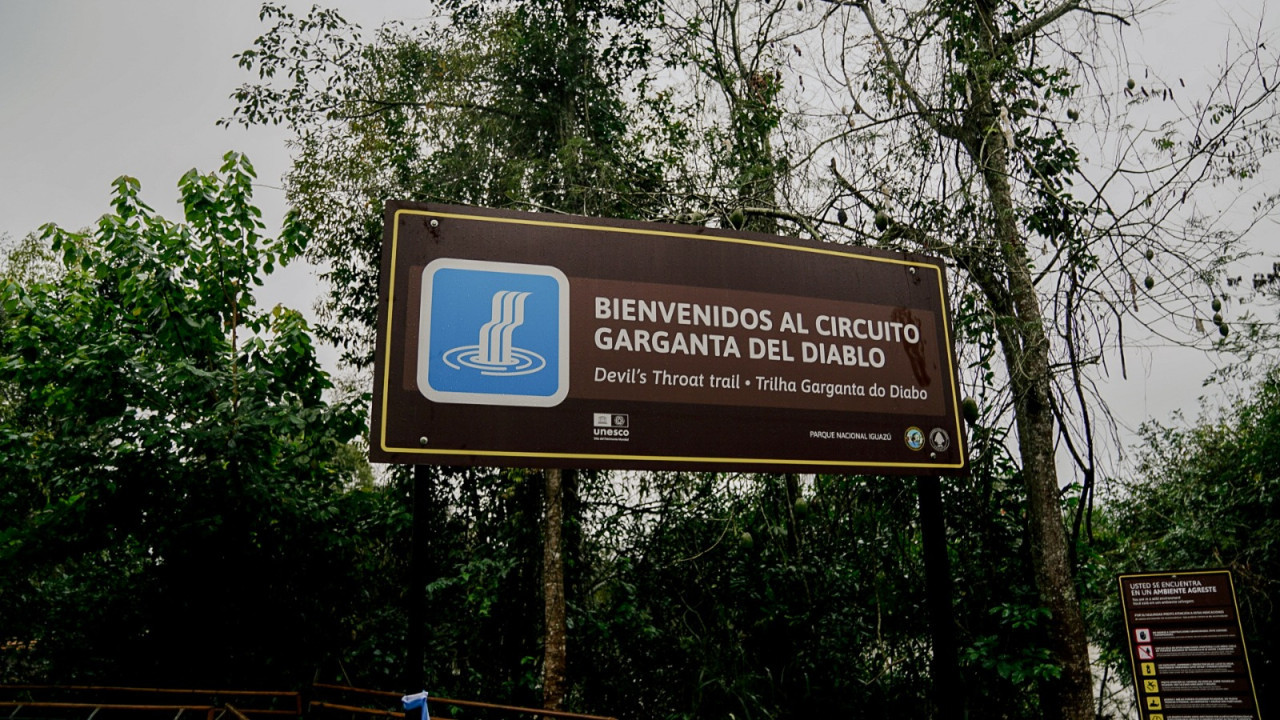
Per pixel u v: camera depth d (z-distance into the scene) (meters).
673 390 4.63
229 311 7.55
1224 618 6.05
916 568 8.03
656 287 4.79
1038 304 6.95
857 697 8.40
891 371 5.18
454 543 9.45
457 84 10.67
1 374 6.83
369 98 10.77
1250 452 10.70
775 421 4.78
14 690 7.16
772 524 8.88
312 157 10.43
